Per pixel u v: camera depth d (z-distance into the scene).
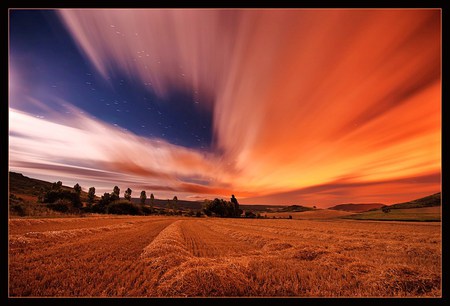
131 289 7.94
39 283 7.89
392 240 22.48
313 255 12.81
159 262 10.74
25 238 14.82
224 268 8.77
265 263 10.46
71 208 57.16
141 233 24.69
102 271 9.61
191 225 44.00
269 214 148.75
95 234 21.98
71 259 11.36
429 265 11.89
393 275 8.79
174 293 7.46
